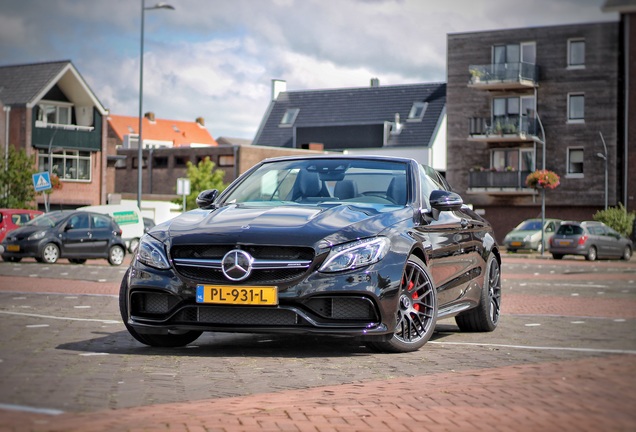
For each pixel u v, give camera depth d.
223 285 6.51
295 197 7.59
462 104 55.88
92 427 3.92
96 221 25.52
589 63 52.50
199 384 5.34
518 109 54.56
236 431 3.98
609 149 52.19
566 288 16.66
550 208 54.06
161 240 6.85
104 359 6.30
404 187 7.61
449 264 7.69
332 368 6.11
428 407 4.61
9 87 53.72
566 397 4.87
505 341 7.84
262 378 5.63
